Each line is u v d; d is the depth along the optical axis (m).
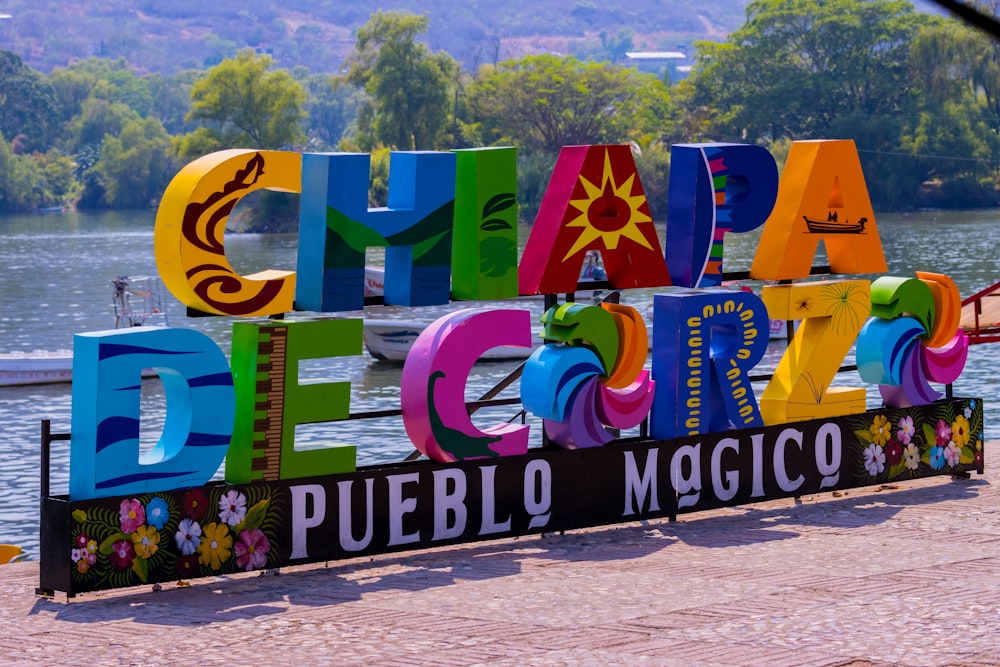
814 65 189.12
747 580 13.70
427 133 157.62
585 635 11.64
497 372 51.66
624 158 16.41
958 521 16.80
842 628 11.69
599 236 16.33
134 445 13.30
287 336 14.15
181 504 13.58
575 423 16.03
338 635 11.81
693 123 187.62
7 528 26.25
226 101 162.50
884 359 18.55
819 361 17.89
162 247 13.91
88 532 13.09
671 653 10.99
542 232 16.23
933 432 19.20
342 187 14.48
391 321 52.66
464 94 175.00
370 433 36.28
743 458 17.38
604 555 15.16
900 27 179.38
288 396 14.19
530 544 15.88
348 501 14.59
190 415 13.59
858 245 17.94
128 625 12.34
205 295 13.88
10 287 84.50
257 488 14.04
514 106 172.38
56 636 11.95
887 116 172.88
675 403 16.77
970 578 13.63
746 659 10.77
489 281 15.59
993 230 129.00
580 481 16.14
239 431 14.10
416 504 15.02
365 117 158.75
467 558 15.16
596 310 16.06
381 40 159.25
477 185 15.39
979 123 167.50
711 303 16.83
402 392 15.24
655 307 16.91
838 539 15.83
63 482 31.25
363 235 14.66
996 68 157.38
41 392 48.59
